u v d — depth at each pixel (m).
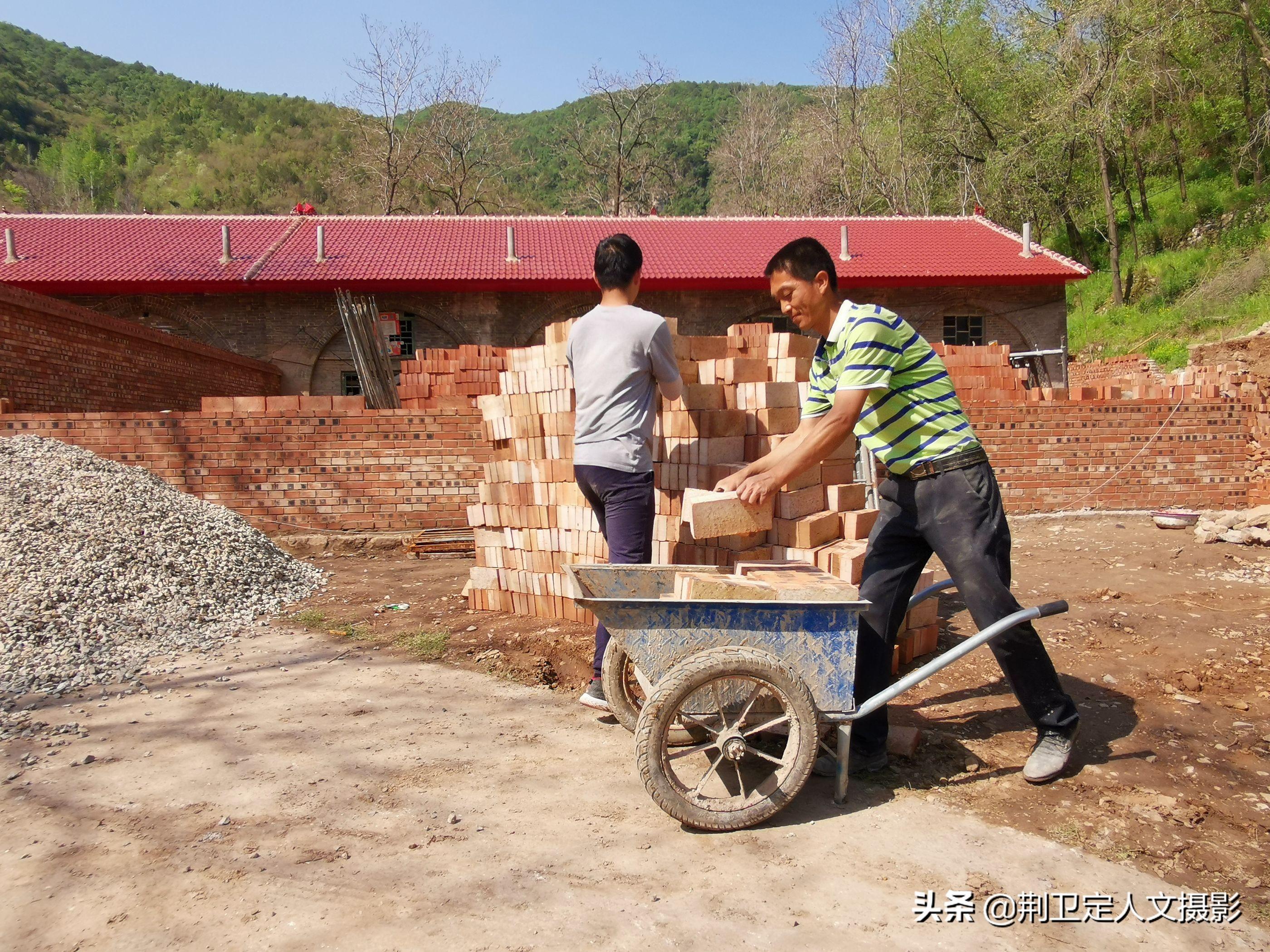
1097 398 10.76
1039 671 3.34
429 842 2.95
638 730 2.94
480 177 50.66
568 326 5.43
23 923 2.46
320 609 6.36
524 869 2.78
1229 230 26.84
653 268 22.27
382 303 21.94
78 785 3.39
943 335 23.00
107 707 4.30
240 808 3.21
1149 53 25.30
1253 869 2.81
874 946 2.39
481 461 9.14
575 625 5.54
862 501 4.84
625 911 2.55
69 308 10.06
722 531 3.65
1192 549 7.96
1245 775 3.49
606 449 4.13
